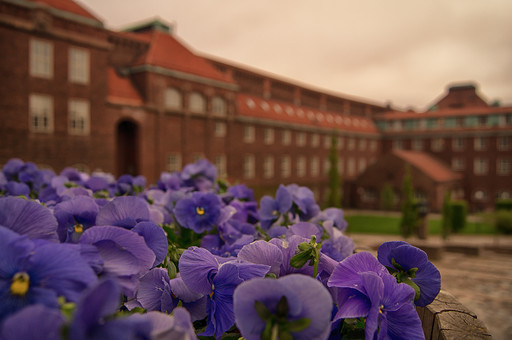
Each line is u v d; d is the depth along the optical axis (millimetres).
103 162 26531
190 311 1029
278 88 51844
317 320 736
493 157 54812
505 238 28375
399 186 49875
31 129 23156
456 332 1286
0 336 518
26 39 22828
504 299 9070
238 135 38688
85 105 25672
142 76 30312
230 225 1825
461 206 32062
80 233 1073
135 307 1003
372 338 808
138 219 1078
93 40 25812
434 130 59000
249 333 734
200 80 33656
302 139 49500
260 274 946
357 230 33781
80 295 651
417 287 1027
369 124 64812
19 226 799
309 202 1966
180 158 32406
